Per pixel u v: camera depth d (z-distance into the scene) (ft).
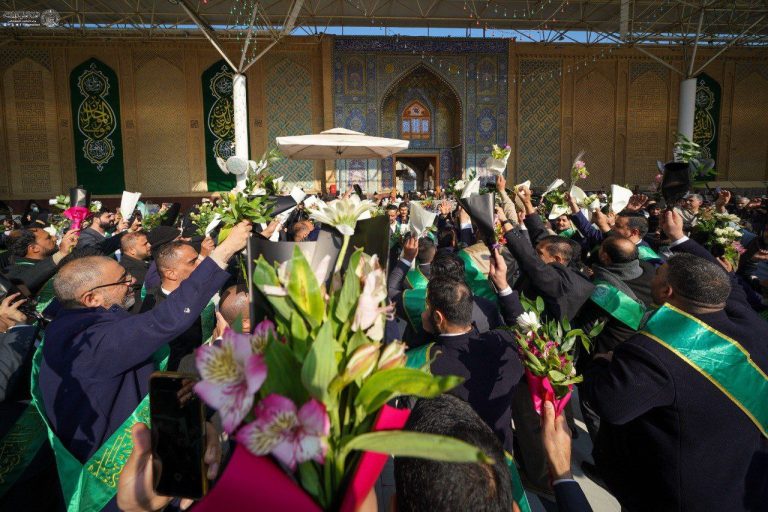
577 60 57.77
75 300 5.42
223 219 6.55
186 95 55.26
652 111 58.80
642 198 15.06
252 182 7.72
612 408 4.75
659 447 4.70
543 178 58.03
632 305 8.13
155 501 3.54
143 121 54.90
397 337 6.70
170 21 53.16
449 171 58.85
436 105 58.54
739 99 59.67
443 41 55.01
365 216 3.11
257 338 2.23
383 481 8.70
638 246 10.80
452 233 18.83
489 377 5.75
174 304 5.03
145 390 5.41
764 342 4.82
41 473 5.83
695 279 4.80
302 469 2.17
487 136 56.49
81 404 4.87
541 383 4.71
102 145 54.54
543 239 9.62
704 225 11.04
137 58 54.54
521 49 57.00
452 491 2.55
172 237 15.03
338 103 54.60
